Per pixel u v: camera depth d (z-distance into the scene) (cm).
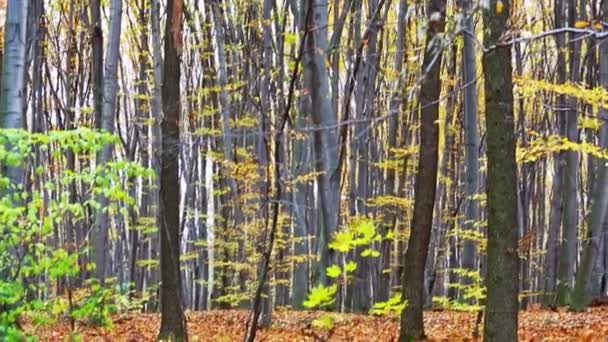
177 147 941
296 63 482
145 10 2459
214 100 1897
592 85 1708
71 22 2050
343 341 952
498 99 658
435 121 938
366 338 1015
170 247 859
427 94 930
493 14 627
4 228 555
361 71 1739
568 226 1567
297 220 1634
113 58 1299
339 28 1283
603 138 1426
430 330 1170
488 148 673
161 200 858
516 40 406
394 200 1555
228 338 1077
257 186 1606
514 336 669
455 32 408
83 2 2150
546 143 1110
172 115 935
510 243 668
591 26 437
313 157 1303
